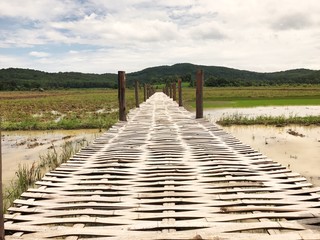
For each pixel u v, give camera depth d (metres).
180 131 9.94
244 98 38.62
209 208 3.87
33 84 142.12
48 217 3.70
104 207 3.98
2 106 34.34
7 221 3.61
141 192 4.51
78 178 5.20
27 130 16.12
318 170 7.52
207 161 6.14
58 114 24.33
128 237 3.12
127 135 9.34
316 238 2.99
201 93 13.40
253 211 3.77
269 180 4.89
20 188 6.29
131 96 50.06
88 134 14.42
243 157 6.40
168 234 3.15
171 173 5.36
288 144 11.03
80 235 3.23
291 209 3.74
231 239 3.02
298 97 38.72
